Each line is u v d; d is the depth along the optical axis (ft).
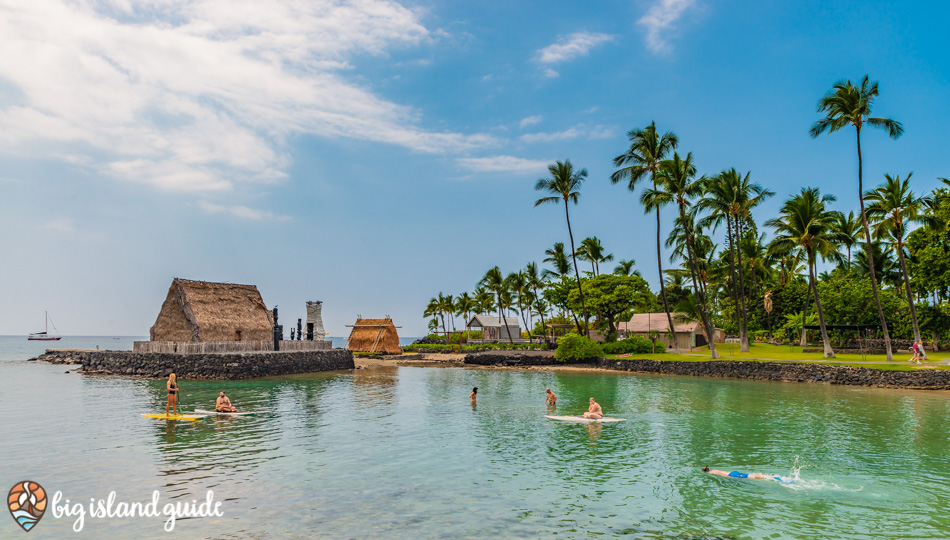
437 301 401.70
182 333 198.59
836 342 269.23
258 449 75.97
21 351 460.55
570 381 177.99
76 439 81.35
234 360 183.42
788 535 46.34
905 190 180.04
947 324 215.92
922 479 62.80
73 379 173.88
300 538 44.93
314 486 58.85
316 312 290.35
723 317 333.62
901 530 47.44
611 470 66.28
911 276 225.56
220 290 216.33
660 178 211.61
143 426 92.43
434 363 264.31
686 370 199.00
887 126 165.07
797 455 74.18
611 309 262.47
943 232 189.88
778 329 302.04
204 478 61.36
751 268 277.85
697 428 93.66
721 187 228.63
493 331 396.98
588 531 46.93
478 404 122.83
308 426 94.22
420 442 81.61
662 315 294.05
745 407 117.50
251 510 51.39
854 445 80.07
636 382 173.27
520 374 206.39
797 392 144.66
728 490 58.49
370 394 142.41
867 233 176.65
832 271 317.83
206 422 97.19
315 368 219.00
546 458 72.13
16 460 68.69
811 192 219.82
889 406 118.42
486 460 70.90
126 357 189.88
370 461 69.82
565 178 239.91
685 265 303.27
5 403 119.03
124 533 45.98
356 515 50.26
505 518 49.80
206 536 45.37
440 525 47.96
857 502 54.70
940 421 99.76
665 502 54.60
